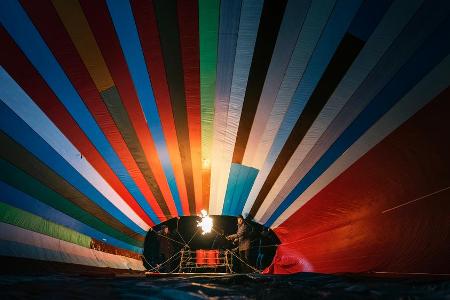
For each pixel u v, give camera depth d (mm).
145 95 4520
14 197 4062
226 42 3795
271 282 3654
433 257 3584
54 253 4664
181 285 3248
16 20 3047
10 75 3395
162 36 3713
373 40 3377
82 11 3242
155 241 9516
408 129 3785
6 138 3654
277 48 3773
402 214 4285
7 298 2322
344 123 4336
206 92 4527
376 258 4469
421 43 3189
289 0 3271
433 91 3336
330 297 2531
